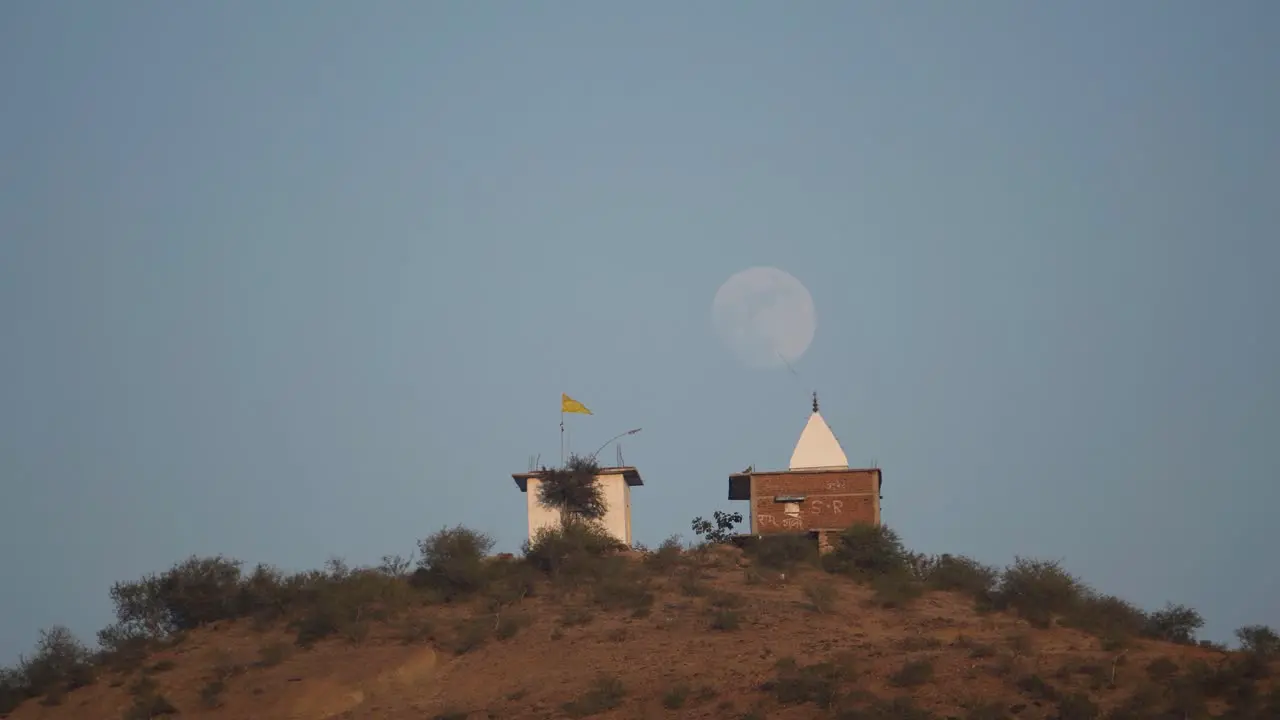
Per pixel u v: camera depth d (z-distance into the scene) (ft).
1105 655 577.84
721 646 624.18
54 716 610.65
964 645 602.85
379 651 643.86
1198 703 503.61
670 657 611.88
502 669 617.62
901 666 563.89
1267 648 596.29
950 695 529.86
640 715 540.11
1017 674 546.67
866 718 501.56
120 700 613.93
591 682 583.99
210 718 585.22
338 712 586.04
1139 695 514.27
